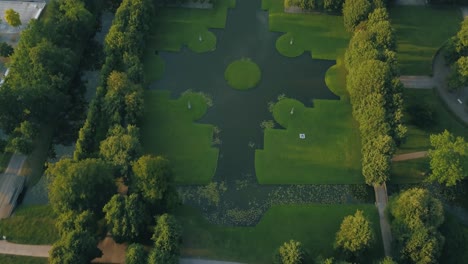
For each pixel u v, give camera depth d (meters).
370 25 137.50
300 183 122.81
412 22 154.12
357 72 126.69
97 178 107.06
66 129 133.38
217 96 138.62
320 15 155.50
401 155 126.94
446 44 139.38
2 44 138.62
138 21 138.75
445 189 122.69
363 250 103.12
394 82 122.62
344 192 121.38
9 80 129.25
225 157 127.06
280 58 147.12
